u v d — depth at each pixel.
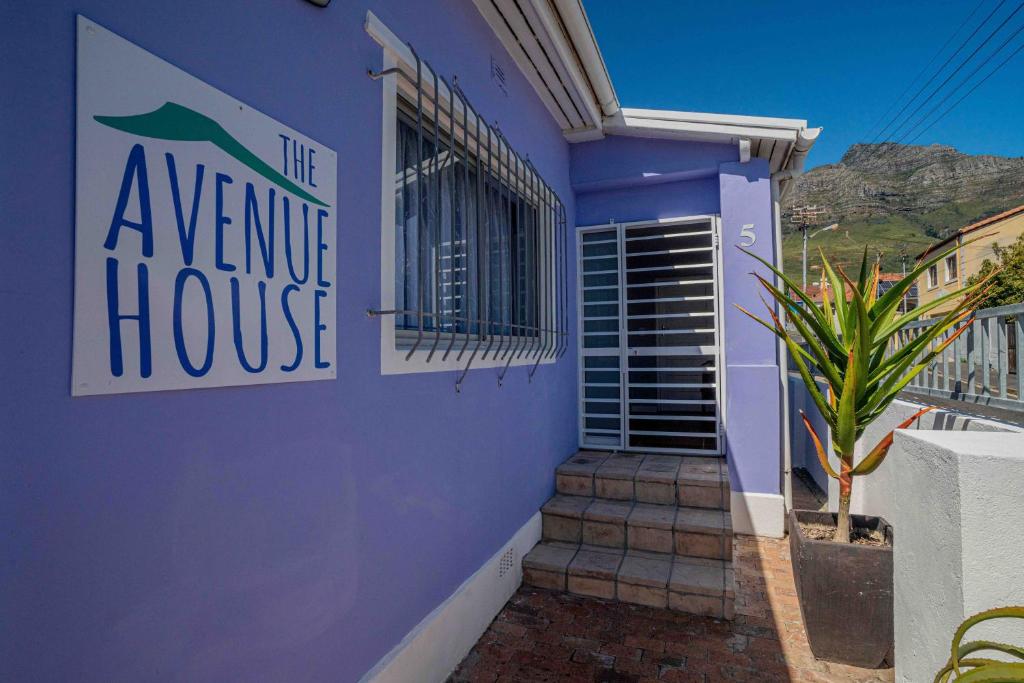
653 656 2.50
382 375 1.99
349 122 1.83
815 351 2.60
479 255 2.55
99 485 1.08
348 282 1.81
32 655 0.98
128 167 1.13
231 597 1.37
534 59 3.27
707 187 4.34
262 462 1.46
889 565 2.35
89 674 1.06
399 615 2.07
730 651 2.54
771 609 2.92
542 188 3.73
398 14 2.12
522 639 2.65
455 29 2.59
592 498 3.81
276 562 1.50
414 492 2.19
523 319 3.59
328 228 1.71
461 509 2.58
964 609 1.43
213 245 1.31
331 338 1.71
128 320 1.12
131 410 1.14
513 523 3.18
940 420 2.81
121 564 1.12
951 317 2.35
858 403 2.50
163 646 1.21
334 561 1.73
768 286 2.71
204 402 1.30
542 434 3.73
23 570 0.96
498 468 3.00
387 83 2.04
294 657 1.56
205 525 1.30
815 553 2.45
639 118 4.06
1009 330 2.81
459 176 2.88
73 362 1.03
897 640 1.91
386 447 2.00
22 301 0.96
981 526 1.43
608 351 4.62
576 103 3.75
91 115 1.07
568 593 3.10
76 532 1.04
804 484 5.28
